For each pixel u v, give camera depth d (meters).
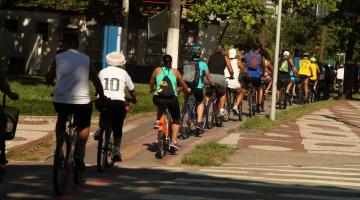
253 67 32.25
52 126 24.72
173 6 26.91
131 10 57.56
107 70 17.02
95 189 14.43
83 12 60.09
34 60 60.72
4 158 13.59
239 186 15.20
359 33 54.25
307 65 43.44
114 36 29.22
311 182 16.30
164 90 19.55
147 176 16.56
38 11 60.75
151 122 28.19
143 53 60.47
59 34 60.66
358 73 72.88
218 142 23.48
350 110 41.97
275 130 27.81
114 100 16.83
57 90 13.91
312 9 61.97
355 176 17.80
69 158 13.91
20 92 34.28
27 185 14.62
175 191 14.32
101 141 16.81
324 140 25.80
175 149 20.72
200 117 24.61
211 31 59.75
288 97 40.62
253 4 46.72
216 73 26.78
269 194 14.19
